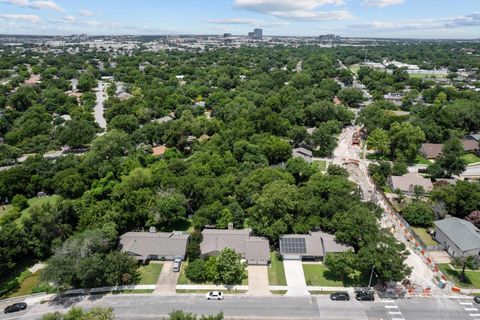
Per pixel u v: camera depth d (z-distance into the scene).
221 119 166.25
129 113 169.88
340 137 158.38
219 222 83.69
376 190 108.25
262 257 73.38
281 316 61.12
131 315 61.12
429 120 150.88
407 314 61.72
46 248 76.50
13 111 169.25
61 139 138.12
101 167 105.25
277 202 79.50
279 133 146.38
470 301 64.94
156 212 83.75
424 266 74.50
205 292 66.69
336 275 71.06
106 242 71.25
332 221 80.19
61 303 64.12
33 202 101.12
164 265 74.12
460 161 113.44
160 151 133.88
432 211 90.56
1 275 71.06
